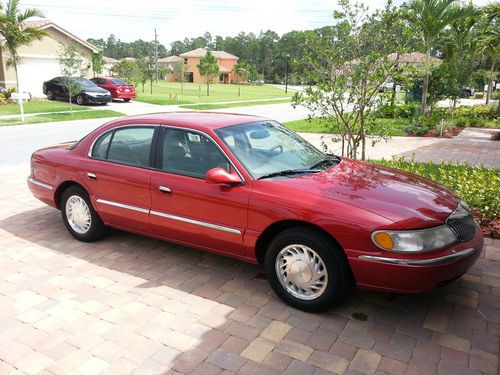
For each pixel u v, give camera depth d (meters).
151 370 3.12
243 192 4.00
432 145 14.11
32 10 21.50
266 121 5.10
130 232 5.29
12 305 3.99
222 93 52.06
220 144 4.29
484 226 5.71
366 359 3.21
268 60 120.44
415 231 3.40
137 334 3.54
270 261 3.93
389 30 7.45
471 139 15.70
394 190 3.92
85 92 26.73
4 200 7.31
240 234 4.04
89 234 5.36
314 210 3.64
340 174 4.28
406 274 3.37
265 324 3.66
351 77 7.44
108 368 3.15
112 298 4.11
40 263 4.87
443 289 4.20
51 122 19.89
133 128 4.94
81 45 31.44
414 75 9.80
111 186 4.93
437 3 16.83
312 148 5.01
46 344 3.43
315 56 7.91
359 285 3.57
